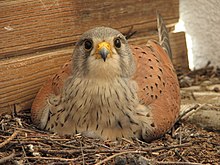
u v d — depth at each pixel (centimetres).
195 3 800
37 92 610
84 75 529
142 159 469
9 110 589
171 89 579
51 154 484
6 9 577
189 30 817
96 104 527
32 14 598
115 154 473
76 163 471
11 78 586
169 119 558
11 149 489
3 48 580
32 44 603
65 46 638
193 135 576
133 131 534
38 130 548
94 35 527
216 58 810
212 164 502
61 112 538
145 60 566
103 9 670
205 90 727
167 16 757
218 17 789
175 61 781
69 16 632
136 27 714
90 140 520
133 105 531
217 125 608
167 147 505
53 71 621
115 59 523
